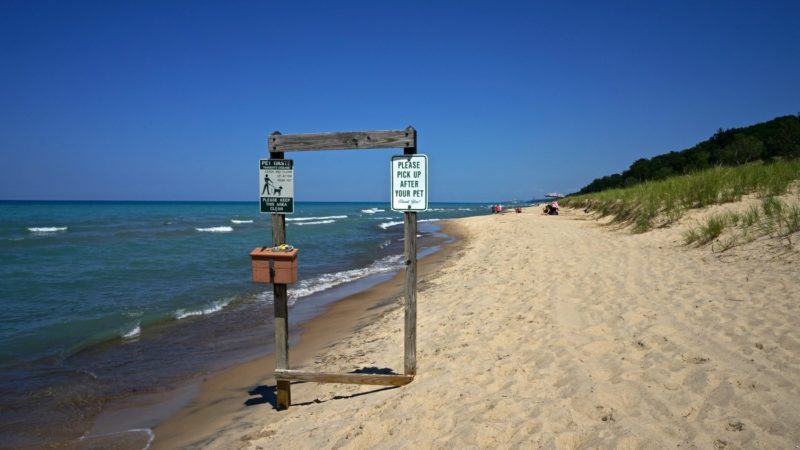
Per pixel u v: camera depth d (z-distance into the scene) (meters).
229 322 8.89
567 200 48.22
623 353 4.46
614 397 3.59
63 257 17.67
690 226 10.97
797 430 2.81
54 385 5.94
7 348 7.34
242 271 14.85
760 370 3.65
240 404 5.22
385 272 14.65
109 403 5.41
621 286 7.05
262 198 4.68
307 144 4.60
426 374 4.75
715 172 14.30
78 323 8.70
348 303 10.23
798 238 7.23
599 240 12.60
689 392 3.48
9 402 5.43
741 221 9.23
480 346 5.35
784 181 11.88
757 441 2.77
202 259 17.38
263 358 6.82
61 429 4.79
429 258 17.42
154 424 4.86
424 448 3.28
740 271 6.66
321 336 7.78
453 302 8.05
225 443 4.16
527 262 10.69
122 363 6.71
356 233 33.31
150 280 13.25
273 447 3.85
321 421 4.21
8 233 28.70
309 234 31.23
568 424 3.27
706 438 2.88
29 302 10.44
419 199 4.52
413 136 4.41
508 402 3.74
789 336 4.20
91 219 47.22
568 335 5.22
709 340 4.43
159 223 42.06
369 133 4.49
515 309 6.71
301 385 5.44
